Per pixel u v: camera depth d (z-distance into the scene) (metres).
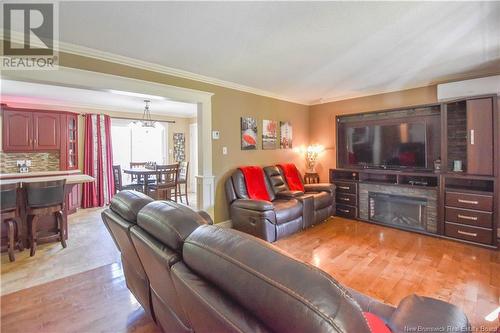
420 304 1.16
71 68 2.58
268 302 0.64
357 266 2.71
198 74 3.56
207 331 0.84
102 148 5.87
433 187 3.62
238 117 4.21
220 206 3.97
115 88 2.87
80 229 4.07
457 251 3.08
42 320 1.91
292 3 1.87
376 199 4.23
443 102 3.55
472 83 3.47
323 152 5.32
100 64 2.78
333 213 4.53
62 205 3.34
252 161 4.45
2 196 2.89
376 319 1.04
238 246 0.81
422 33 2.36
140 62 3.03
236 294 0.72
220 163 3.98
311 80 3.87
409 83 4.01
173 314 1.23
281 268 0.68
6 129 4.74
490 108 3.21
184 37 2.41
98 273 2.64
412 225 3.87
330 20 2.12
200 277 0.87
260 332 0.64
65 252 3.17
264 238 3.33
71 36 2.37
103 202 5.83
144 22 2.12
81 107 5.72
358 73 3.54
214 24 2.17
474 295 2.15
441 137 3.59
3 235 3.18
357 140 4.64
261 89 4.39
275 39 2.47
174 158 7.30
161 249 1.09
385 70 3.41
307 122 5.53
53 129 5.20
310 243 3.37
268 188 4.30
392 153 4.20
